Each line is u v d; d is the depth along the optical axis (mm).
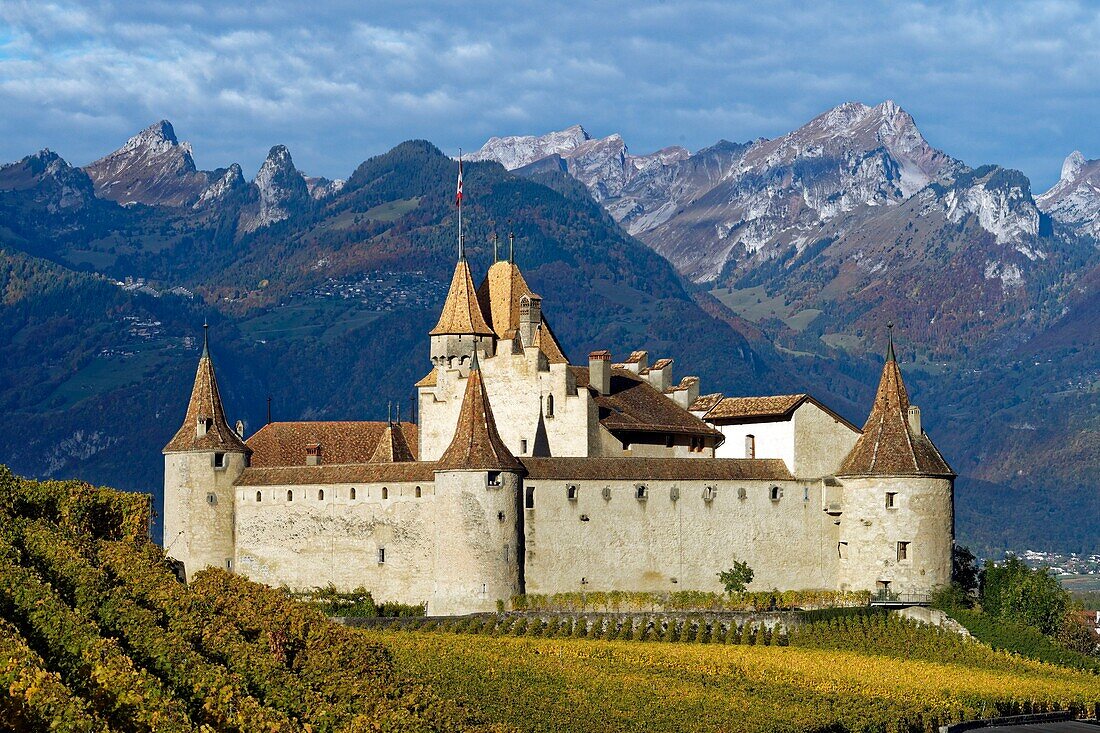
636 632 159500
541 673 139625
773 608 167625
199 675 109688
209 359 179000
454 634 152750
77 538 135750
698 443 180375
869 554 171250
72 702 91750
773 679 143750
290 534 171250
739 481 170250
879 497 170875
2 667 94062
